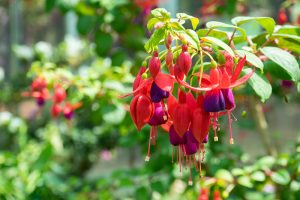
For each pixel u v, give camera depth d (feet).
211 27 1.84
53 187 4.80
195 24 1.76
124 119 3.11
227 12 3.79
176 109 1.59
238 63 1.57
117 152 7.43
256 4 6.31
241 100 3.04
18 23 8.48
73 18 8.18
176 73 1.58
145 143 3.34
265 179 2.84
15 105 7.07
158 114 1.61
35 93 3.02
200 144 1.62
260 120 3.20
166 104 1.71
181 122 1.58
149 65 1.59
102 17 3.40
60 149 4.89
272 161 2.80
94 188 4.94
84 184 4.99
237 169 2.72
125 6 3.52
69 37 7.74
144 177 3.23
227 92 1.58
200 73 1.60
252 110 3.16
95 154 6.27
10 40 8.43
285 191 2.82
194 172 3.09
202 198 2.63
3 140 6.38
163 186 3.15
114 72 3.28
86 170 6.38
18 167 4.60
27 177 4.55
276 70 1.97
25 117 6.55
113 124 3.19
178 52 1.65
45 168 4.72
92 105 3.26
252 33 2.44
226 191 2.67
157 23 1.65
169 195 3.84
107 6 3.38
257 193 3.51
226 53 1.70
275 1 6.40
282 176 2.65
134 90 1.65
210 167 3.08
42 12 8.45
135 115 1.63
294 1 3.21
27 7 8.50
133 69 3.30
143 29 3.47
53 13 8.40
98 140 6.15
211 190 2.79
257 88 1.79
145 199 3.14
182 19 1.73
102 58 3.53
